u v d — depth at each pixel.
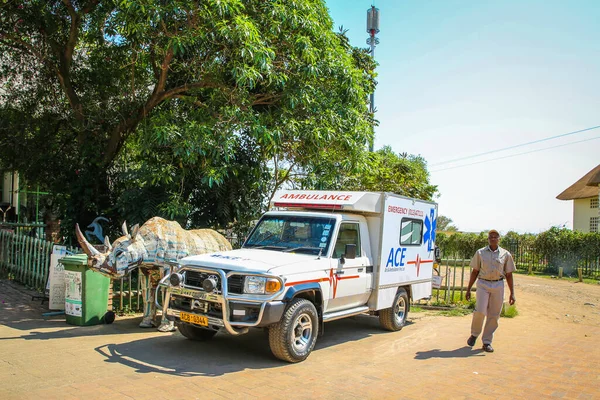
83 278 7.98
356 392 5.52
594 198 29.94
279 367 6.34
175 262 8.02
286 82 11.34
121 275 7.68
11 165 14.73
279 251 7.60
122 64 13.55
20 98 14.45
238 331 6.16
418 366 6.73
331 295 7.27
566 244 23.30
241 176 12.83
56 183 13.51
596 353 7.88
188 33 10.36
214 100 11.22
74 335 7.41
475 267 8.06
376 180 15.20
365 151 12.75
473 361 7.11
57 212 13.87
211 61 11.02
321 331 7.20
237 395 5.22
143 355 6.55
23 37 13.52
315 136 11.19
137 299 9.48
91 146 12.97
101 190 13.27
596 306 13.59
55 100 14.52
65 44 13.99
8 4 12.32
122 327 8.13
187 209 11.70
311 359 6.85
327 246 7.41
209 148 10.51
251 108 11.22
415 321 10.36
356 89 12.00
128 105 13.55
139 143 11.85
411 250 9.57
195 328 7.34
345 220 7.83
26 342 6.89
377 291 8.35
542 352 7.84
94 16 12.40
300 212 8.12
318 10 11.84
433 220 10.59
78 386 5.23
